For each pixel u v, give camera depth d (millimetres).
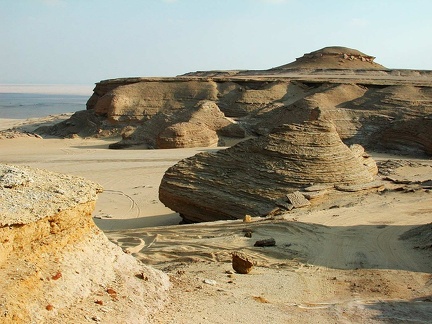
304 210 26438
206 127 65250
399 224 23641
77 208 11289
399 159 54906
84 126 82438
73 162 52094
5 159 53875
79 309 10023
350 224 23719
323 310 12867
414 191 30906
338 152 29859
